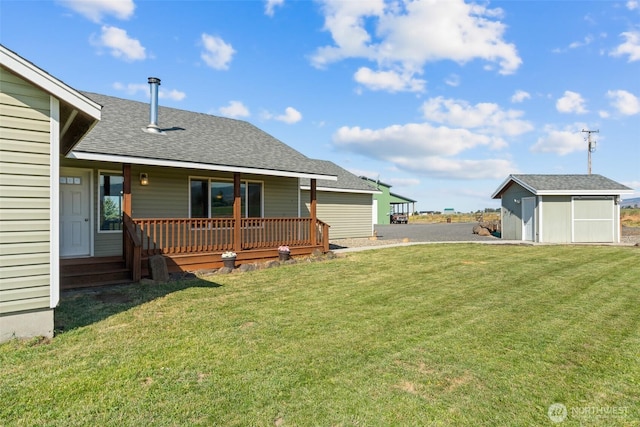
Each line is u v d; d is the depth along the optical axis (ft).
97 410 8.70
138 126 32.55
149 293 20.72
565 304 18.67
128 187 24.85
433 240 58.85
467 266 31.09
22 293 13.43
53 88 13.93
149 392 9.54
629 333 14.33
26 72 13.29
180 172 33.50
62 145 21.04
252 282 24.21
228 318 16.11
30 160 13.67
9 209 13.21
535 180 57.93
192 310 17.37
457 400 9.28
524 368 11.18
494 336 13.97
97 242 28.78
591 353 12.35
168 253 27.20
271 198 41.27
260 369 10.97
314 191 37.81
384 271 28.58
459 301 19.29
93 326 14.96
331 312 17.17
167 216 32.60
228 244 30.99
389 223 130.72
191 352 12.25
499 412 8.75
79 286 21.95
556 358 11.93
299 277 26.04
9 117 13.24
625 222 105.81
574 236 54.19
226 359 11.69
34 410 8.69
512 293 21.16
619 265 31.42
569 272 28.17
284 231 36.11
